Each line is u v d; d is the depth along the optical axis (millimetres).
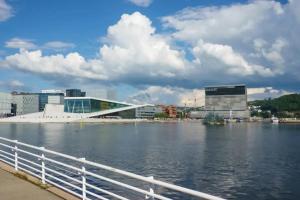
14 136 143125
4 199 14078
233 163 66188
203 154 80875
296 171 57281
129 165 62188
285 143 117125
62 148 94125
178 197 36719
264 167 61594
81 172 13719
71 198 13961
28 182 17047
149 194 10203
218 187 44938
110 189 33594
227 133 178375
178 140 125812
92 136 144875
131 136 146625
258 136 155625
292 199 39188
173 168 58906
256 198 39750
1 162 23031
